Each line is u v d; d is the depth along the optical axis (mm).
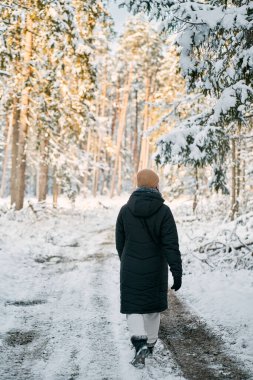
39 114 18250
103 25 16109
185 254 10352
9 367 3879
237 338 4715
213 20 6148
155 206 3945
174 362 4074
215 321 5379
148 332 4086
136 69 40781
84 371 3811
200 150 7984
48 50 15531
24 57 16578
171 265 3799
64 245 12250
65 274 8430
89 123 20250
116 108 49219
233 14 6141
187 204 29047
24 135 18406
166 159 8266
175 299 6551
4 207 19172
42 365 3945
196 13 6176
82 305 6125
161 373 3801
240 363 4039
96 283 7633
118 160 42375
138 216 3963
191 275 8234
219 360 4125
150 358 4164
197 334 4922
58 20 12922
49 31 13250
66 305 6117
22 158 18594
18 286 7230
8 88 16297
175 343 4621
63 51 13898
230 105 6711
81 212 23656
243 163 18047
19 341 4586
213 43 6926
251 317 5418
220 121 7676
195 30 6484
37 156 21750
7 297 6461
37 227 15359
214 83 7246
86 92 17375
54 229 15297
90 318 5477
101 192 47750
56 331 4941
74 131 20344
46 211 19156
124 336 4789
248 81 6930
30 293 6793
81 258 10344
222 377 3725
